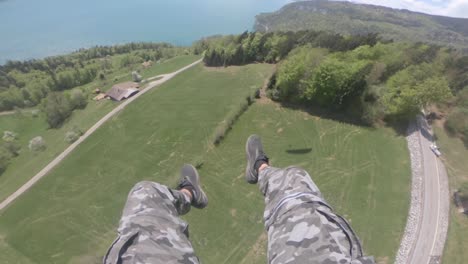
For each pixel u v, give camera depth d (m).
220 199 31.80
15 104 77.31
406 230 26.00
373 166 33.19
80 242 32.16
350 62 42.72
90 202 37.06
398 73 40.50
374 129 38.50
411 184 30.38
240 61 63.84
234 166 36.38
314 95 42.47
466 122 35.38
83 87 81.62
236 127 42.50
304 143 37.91
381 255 24.22
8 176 46.62
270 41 60.97
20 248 32.53
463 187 28.50
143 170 40.09
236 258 26.03
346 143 36.97
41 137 53.97
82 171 42.19
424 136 36.06
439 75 39.97
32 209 37.62
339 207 28.80
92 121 52.75
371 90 40.06
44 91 85.94
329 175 32.69
